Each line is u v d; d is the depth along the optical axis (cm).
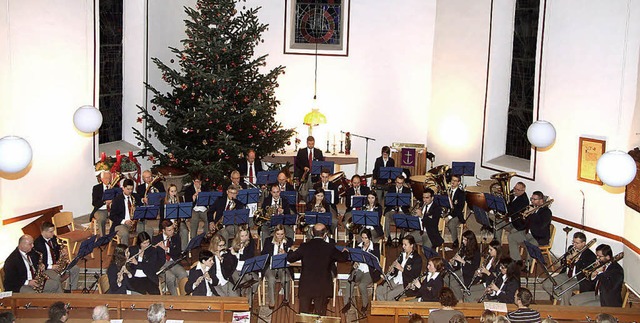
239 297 1209
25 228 1612
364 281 1373
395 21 2127
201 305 1198
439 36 2095
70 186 1741
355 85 2156
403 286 1340
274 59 2147
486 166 1992
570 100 1683
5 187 1566
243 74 1912
